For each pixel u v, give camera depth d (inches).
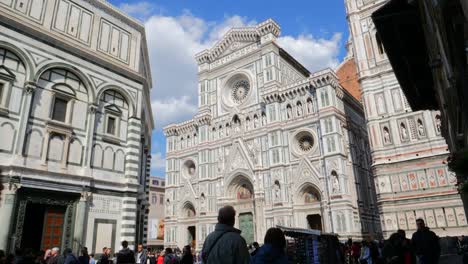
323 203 2000.5
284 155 2251.5
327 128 2101.4
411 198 1593.3
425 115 1665.8
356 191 2101.4
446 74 371.2
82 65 1081.4
